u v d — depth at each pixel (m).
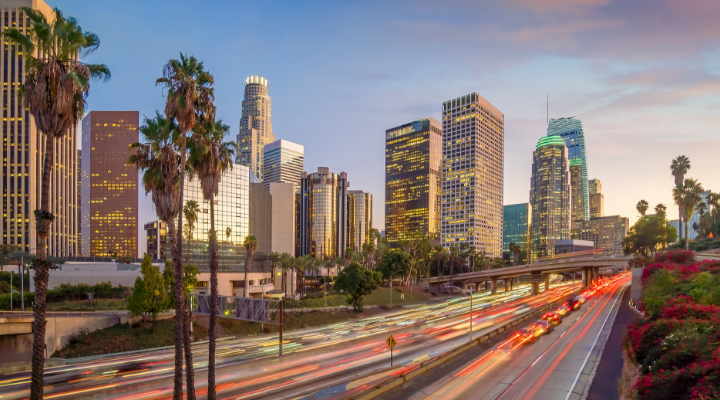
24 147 169.12
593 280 146.62
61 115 18.44
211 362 25.41
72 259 124.00
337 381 33.44
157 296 55.16
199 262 109.94
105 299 76.94
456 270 184.00
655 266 62.22
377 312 96.06
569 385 30.48
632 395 24.59
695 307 29.05
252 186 132.50
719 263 43.88
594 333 52.31
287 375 36.31
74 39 18.58
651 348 26.75
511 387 30.20
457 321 75.75
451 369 35.66
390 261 122.69
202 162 26.97
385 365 39.75
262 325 66.25
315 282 173.00
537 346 45.09
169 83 24.36
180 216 24.05
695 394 17.09
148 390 32.22
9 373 38.72
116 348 49.56
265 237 153.88
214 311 26.02
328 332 66.50
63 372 38.72
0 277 88.94
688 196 93.81
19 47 18.33
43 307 18.02
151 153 25.27
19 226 165.75
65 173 194.12
